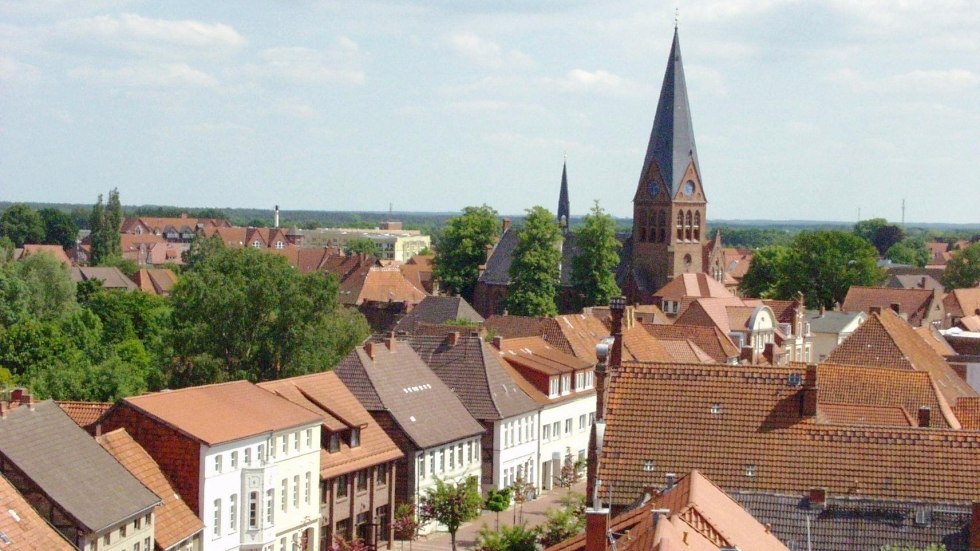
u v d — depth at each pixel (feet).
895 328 335.06
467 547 344.69
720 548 129.08
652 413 197.88
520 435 424.87
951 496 181.78
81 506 231.50
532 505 409.90
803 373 197.88
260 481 292.81
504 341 464.24
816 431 191.93
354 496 336.49
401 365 391.24
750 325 588.50
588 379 483.10
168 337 466.70
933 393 244.42
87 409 305.94
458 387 415.44
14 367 492.54
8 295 595.06
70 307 637.71
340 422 334.44
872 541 168.04
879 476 185.57
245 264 469.16
